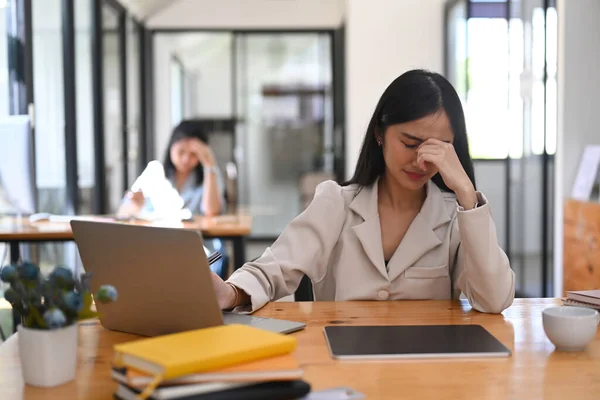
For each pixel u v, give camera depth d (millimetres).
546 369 1151
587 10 4367
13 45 4293
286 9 8469
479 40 5219
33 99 4430
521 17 4480
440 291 1785
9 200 3699
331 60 8656
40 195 4738
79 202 5484
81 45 5656
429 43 7027
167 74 8570
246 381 968
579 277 4066
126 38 7246
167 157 4668
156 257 1256
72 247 4945
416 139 1644
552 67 4414
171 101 8602
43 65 4758
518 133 4637
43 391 1062
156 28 8398
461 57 5926
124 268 1310
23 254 4383
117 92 6895
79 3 5594
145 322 1338
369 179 1847
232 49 8656
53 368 1078
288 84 8695
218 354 975
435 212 1809
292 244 1791
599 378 1105
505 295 1538
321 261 1816
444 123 1647
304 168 8758
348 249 1814
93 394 1047
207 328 1198
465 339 1307
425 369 1147
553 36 4406
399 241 1819
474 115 5316
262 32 8602
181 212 4180
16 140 3648
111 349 1281
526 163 4574
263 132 8758
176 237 1218
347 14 7359
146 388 938
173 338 1074
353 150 7145
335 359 1199
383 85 7102
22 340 1086
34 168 3729
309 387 988
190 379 948
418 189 1821
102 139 6039
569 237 4211
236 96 8703
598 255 3814
